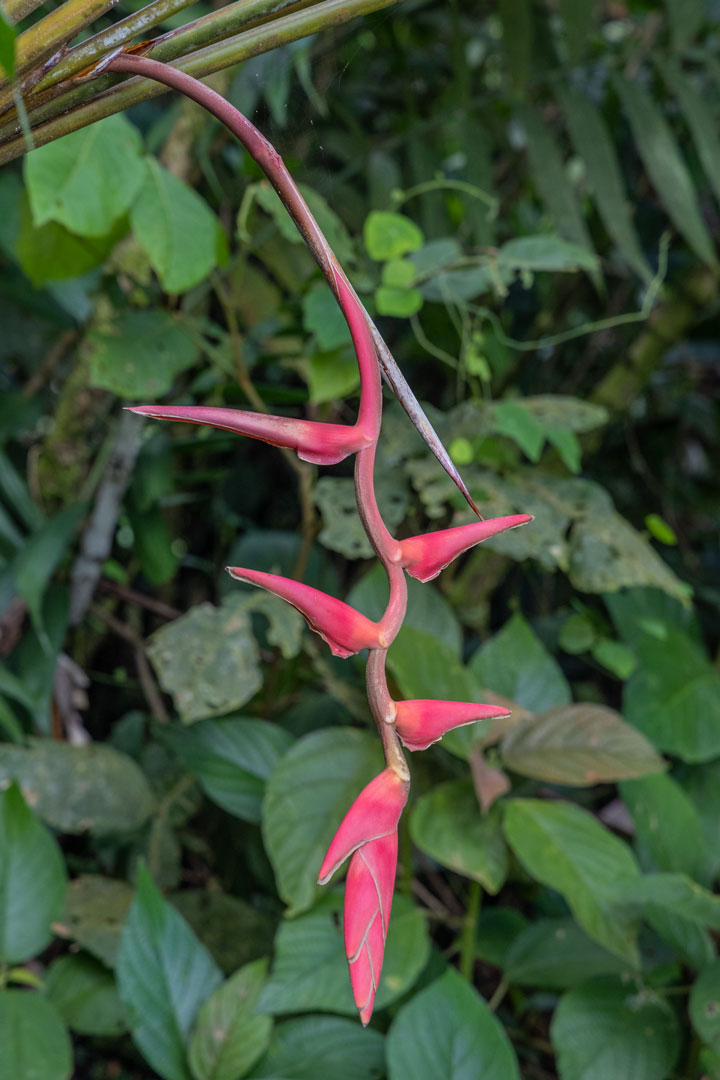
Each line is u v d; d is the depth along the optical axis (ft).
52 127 4.40
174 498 13.80
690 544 19.93
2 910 9.32
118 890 11.34
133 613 15.43
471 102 14.90
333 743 10.44
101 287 11.87
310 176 6.36
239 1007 9.14
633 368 15.02
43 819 10.73
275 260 13.26
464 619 14.24
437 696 10.16
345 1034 9.53
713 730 12.56
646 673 13.00
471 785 10.43
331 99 14.66
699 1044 10.03
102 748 11.56
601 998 9.95
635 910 9.40
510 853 12.59
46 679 11.56
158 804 12.71
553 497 11.98
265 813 9.89
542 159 13.75
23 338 14.88
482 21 18.75
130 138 9.21
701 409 20.10
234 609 11.10
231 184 13.38
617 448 19.31
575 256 11.29
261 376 16.61
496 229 17.63
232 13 4.29
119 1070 11.72
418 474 11.38
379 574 11.43
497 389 16.53
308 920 9.52
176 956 9.44
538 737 10.34
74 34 4.29
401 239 10.84
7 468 12.19
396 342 16.76
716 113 16.70
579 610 13.24
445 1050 8.46
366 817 3.66
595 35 16.99
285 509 17.81
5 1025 8.59
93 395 12.18
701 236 13.58
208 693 10.36
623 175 18.15
